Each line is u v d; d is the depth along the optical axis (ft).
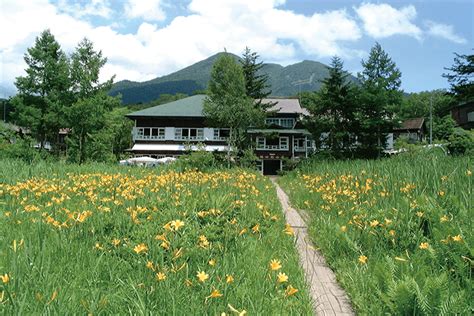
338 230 21.01
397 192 27.76
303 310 12.89
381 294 12.73
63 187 34.35
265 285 13.41
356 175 40.40
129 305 11.10
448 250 16.06
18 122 112.98
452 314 11.67
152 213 19.90
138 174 53.36
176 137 160.97
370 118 109.60
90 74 100.63
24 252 12.46
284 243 20.15
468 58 101.35
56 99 106.32
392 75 110.22
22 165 54.80
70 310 9.82
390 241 19.21
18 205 25.77
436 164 34.17
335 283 16.94
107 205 23.00
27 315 9.28
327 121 112.47
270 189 46.44
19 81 110.83
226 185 39.09
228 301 11.55
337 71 114.01
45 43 112.27
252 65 169.27
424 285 12.28
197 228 17.71
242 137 133.80
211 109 128.16
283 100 181.57
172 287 11.73
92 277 12.30
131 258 14.65
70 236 16.10
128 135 190.08
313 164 76.02
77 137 97.45
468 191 23.81
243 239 18.45
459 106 166.09
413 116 313.32
